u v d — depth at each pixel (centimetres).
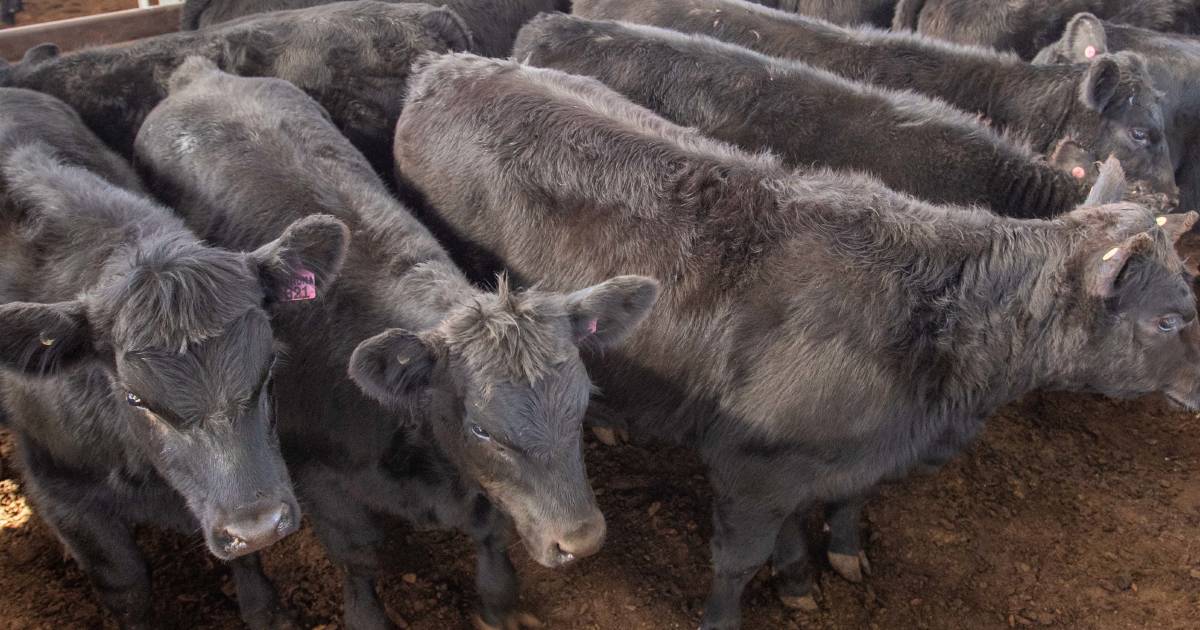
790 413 202
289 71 303
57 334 163
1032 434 288
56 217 200
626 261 216
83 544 204
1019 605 240
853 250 204
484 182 237
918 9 397
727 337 207
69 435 192
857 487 211
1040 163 267
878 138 270
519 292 193
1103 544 254
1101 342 201
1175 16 393
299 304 205
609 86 295
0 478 253
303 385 205
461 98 250
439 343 181
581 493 182
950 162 265
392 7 323
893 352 199
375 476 206
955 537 256
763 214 210
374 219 219
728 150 230
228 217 228
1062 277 200
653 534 251
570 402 178
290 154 235
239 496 167
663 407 220
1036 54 380
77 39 354
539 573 240
